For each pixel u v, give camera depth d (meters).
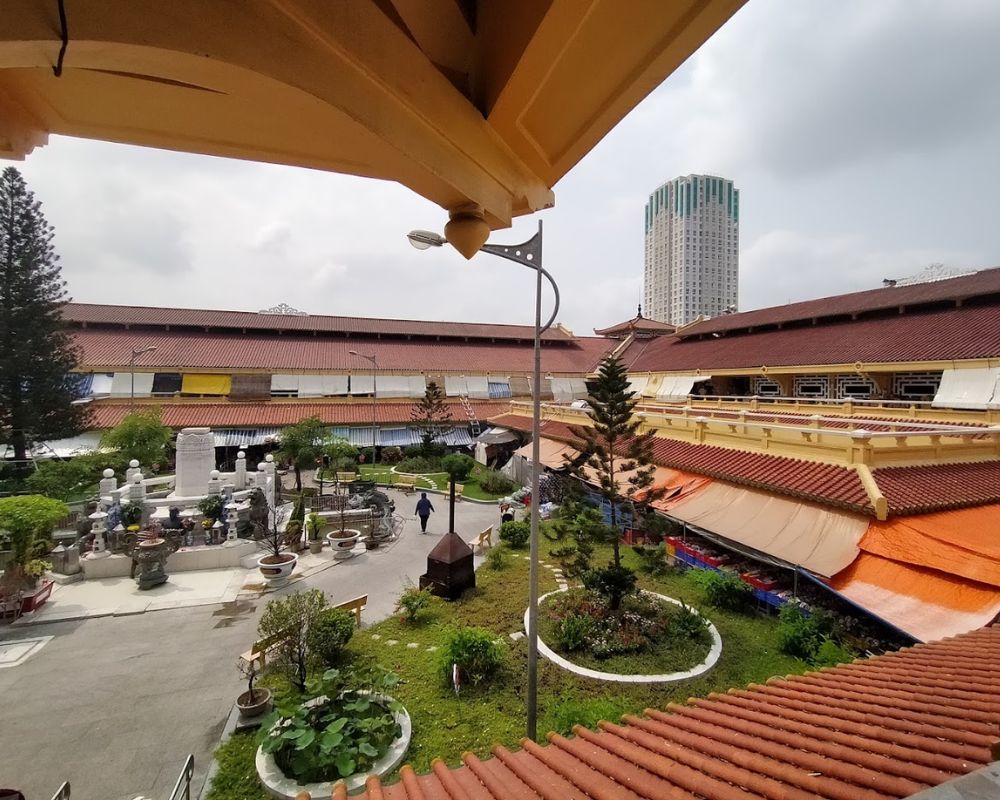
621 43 1.81
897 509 10.66
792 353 26.36
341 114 1.72
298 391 37.56
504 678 9.89
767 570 13.73
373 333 45.62
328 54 1.59
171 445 30.39
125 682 9.99
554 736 4.94
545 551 17.47
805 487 12.45
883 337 23.09
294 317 44.50
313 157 2.23
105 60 1.33
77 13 1.21
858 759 3.34
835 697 4.96
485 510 24.09
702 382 33.53
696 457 16.80
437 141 2.07
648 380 35.97
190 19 1.31
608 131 2.36
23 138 1.87
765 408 24.22
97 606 13.30
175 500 19.39
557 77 2.02
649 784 3.58
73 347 29.56
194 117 1.91
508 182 2.62
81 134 1.97
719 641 10.92
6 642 11.49
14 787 7.40
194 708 9.19
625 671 9.97
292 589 14.72
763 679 9.80
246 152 2.16
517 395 44.22
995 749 2.56
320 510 21.73
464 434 38.34
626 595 12.73
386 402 38.41
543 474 24.58
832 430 13.14
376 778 4.42
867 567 10.26
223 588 14.58
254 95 1.59
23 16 1.19
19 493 21.69
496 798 3.87
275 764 7.54
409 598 12.48
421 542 19.27
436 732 8.36
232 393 35.88
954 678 5.12
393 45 1.82
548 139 2.56
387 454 35.78
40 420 26.42
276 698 9.28
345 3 1.62
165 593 14.15
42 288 26.58
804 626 10.64
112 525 16.72
